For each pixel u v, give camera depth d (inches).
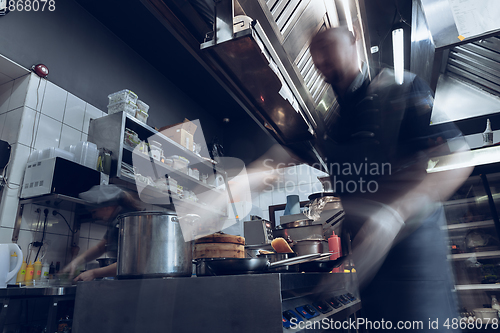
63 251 96.0
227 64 43.2
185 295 38.0
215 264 41.1
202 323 36.5
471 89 72.5
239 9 39.3
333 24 57.9
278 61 45.7
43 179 82.4
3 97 97.1
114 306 40.3
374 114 68.4
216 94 176.4
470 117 75.2
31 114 93.8
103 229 108.7
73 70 112.1
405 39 111.3
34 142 93.1
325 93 69.4
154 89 152.8
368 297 63.2
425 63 64.4
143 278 39.8
